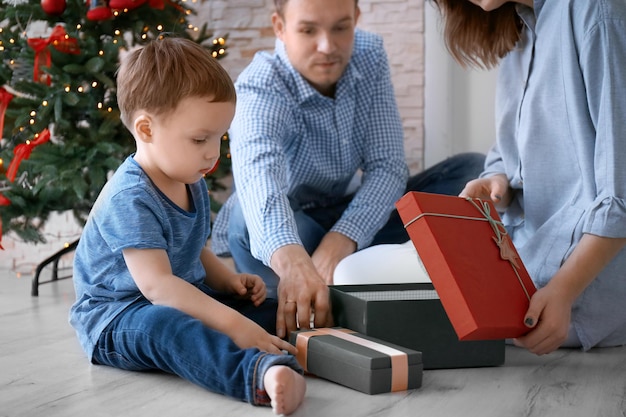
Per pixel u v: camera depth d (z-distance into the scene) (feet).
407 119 10.56
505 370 5.39
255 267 7.79
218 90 5.25
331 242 7.29
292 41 7.48
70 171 8.14
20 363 5.57
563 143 5.92
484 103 10.41
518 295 5.16
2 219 8.66
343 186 8.33
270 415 4.43
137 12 8.86
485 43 6.49
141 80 5.27
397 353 4.87
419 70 10.46
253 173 6.76
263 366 4.54
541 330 5.10
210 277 6.23
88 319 5.47
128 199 5.27
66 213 10.76
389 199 7.73
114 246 5.24
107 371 5.35
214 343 4.78
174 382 5.07
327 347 5.03
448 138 10.48
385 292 5.95
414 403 4.62
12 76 8.77
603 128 5.48
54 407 4.58
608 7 5.62
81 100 8.48
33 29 10.52
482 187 6.43
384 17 10.50
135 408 4.56
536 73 6.10
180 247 5.66
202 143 5.31
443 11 7.04
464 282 4.95
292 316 5.64
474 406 4.57
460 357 5.42
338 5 7.29
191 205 5.72
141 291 5.25
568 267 5.28
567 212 5.84
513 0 6.11
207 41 10.90
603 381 5.13
